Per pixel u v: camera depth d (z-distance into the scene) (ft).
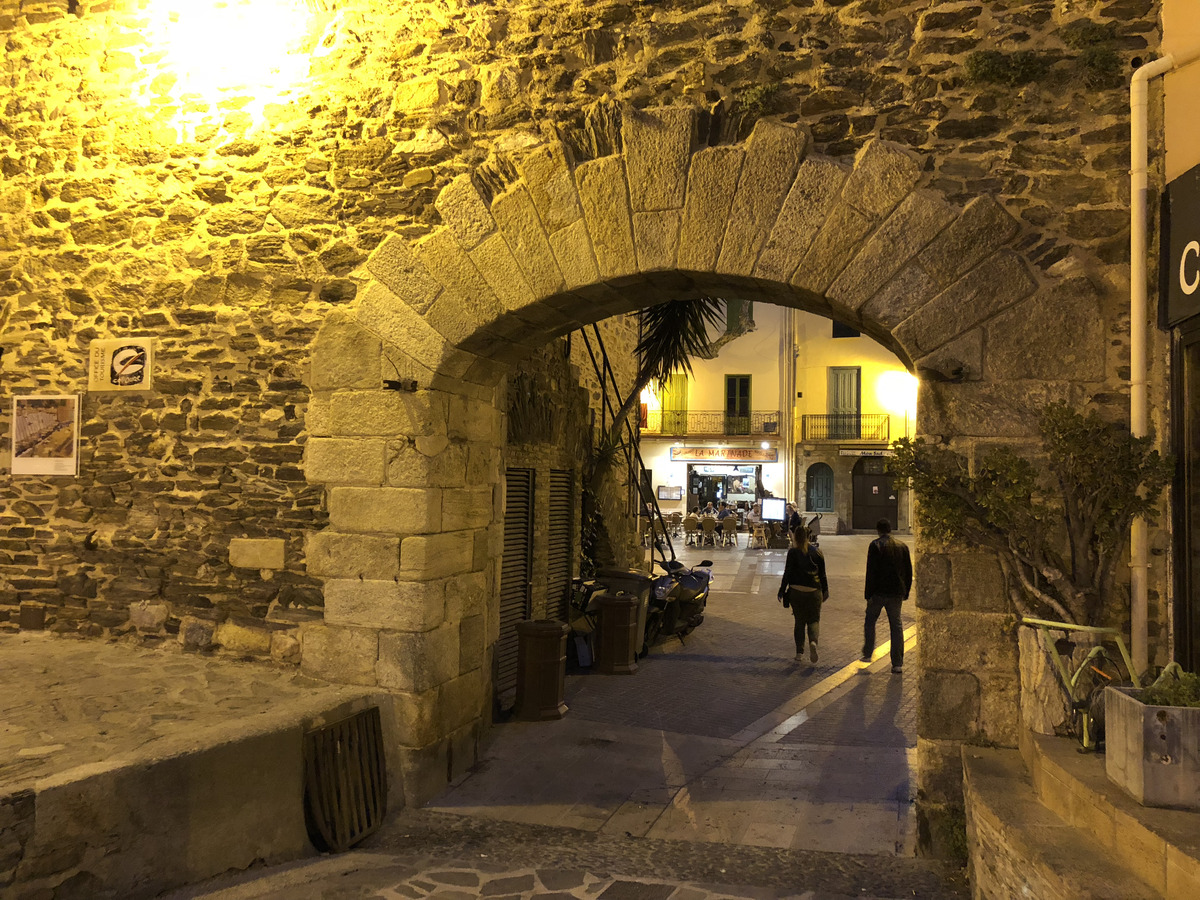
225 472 17.93
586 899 12.03
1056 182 13.34
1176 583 12.34
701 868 13.26
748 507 92.43
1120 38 13.24
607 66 15.49
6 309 19.80
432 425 16.47
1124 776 9.38
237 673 16.89
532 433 24.75
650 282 15.69
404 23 16.87
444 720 16.97
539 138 15.71
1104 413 12.98
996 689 13.12
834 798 16.22
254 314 17.78
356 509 16.69
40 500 19.51
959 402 13.41
